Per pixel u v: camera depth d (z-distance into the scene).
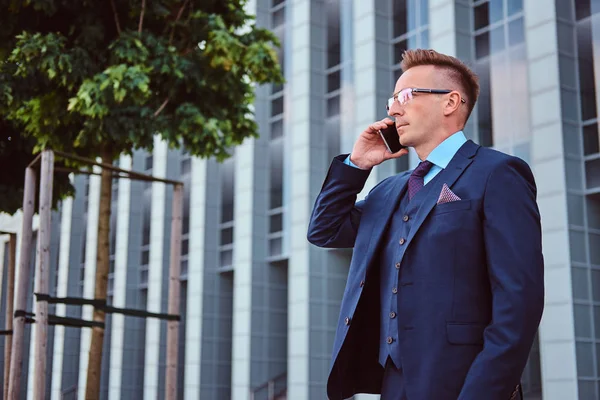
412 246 2.13
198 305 28.12
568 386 15.71
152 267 31.42
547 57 16.78
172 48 9.13
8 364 11.57
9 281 12.17
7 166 10.43
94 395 8.27
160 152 31.73
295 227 23.02
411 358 2.05
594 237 16.38
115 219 35.34
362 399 20.45
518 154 17.55
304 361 22.09
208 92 9.65
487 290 2.06
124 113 8.83
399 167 20.80
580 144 16.53
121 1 9.20
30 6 9.01
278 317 25.53
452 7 18.98
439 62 2.32
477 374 1.90
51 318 7.98
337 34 23.20
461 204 2.09
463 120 2.30
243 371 24.92
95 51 8.98
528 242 2.01
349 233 2.56
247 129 10.24
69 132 9.37
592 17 16.67
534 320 1.95
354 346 2.31
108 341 36.16
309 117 23.05
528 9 17.28
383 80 21.22
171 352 8.83
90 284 35.78
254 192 25.61
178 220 9.20
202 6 9.77
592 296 16.16
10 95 8.92
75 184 38.50
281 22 25.59
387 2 21.66
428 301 2.07
